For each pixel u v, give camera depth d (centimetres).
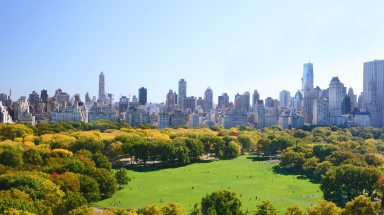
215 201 16700
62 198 16750
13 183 17188
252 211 18838
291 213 15125
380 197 19888
